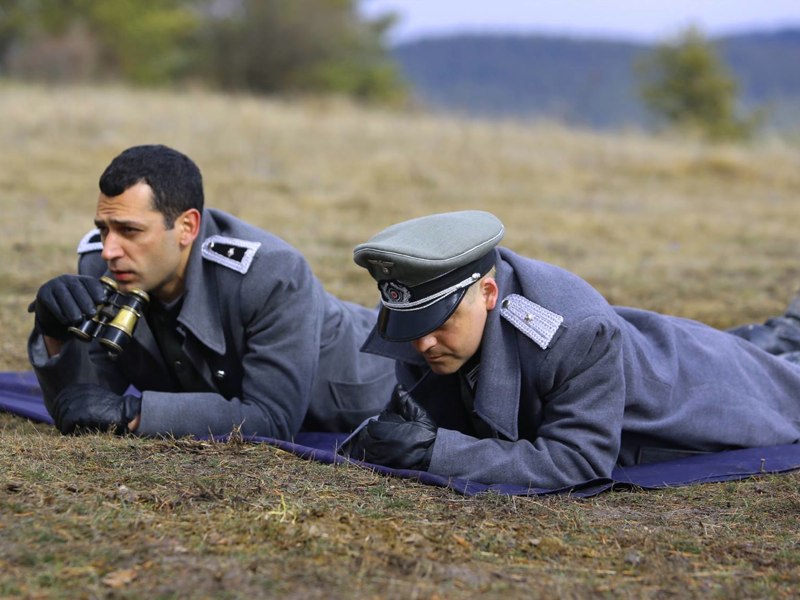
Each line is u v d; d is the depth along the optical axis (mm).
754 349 4918
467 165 15398
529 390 4105
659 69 36906
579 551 3459
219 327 4512
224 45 41500
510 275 4164
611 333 4047
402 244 3834
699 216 12781
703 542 3609
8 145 13828
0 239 8945
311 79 42281
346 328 5047
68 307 4203
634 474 4383
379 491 3879
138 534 3318
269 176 13352
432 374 4324
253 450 4250
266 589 3006
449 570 3195
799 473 4387
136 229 4207
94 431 4395
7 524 3334
